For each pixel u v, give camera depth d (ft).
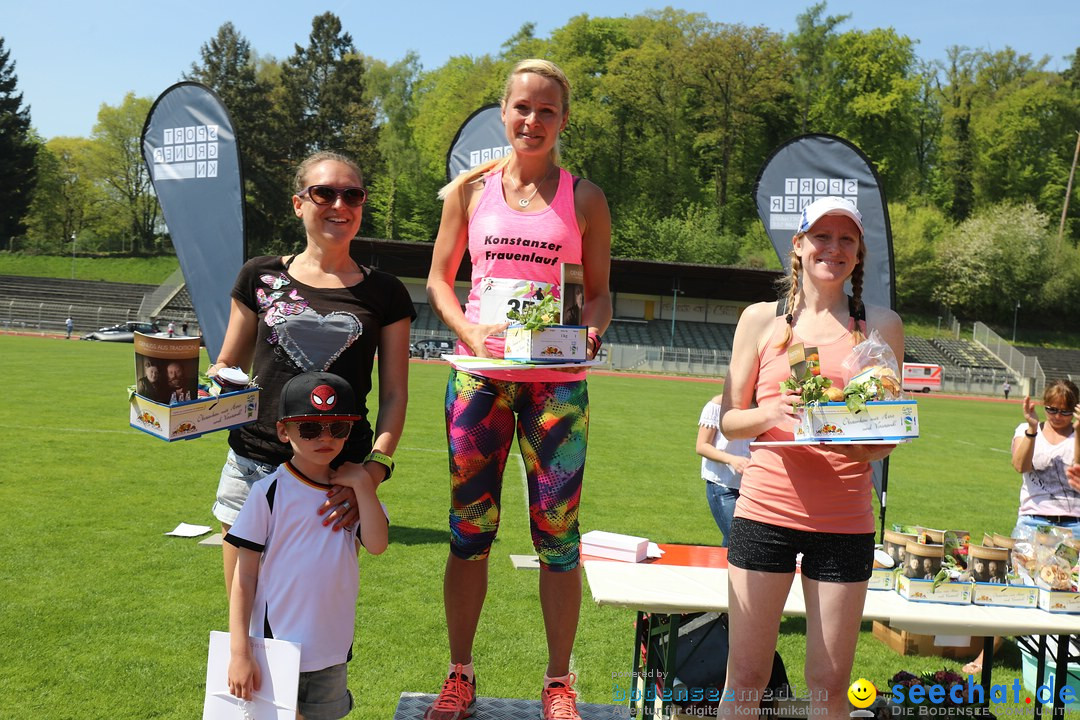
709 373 163.73
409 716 11.68
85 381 69.92
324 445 9.67
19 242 236.02
